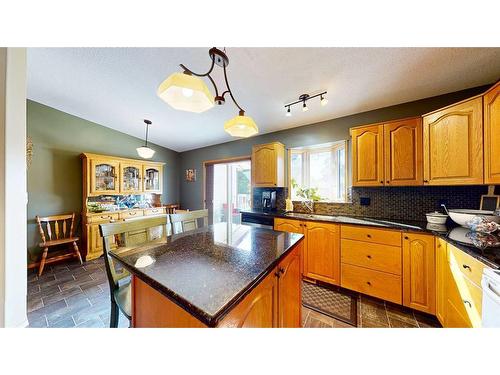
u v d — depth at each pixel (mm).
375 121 2418
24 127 1636
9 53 1530
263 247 1168
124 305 1186
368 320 1650
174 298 661
